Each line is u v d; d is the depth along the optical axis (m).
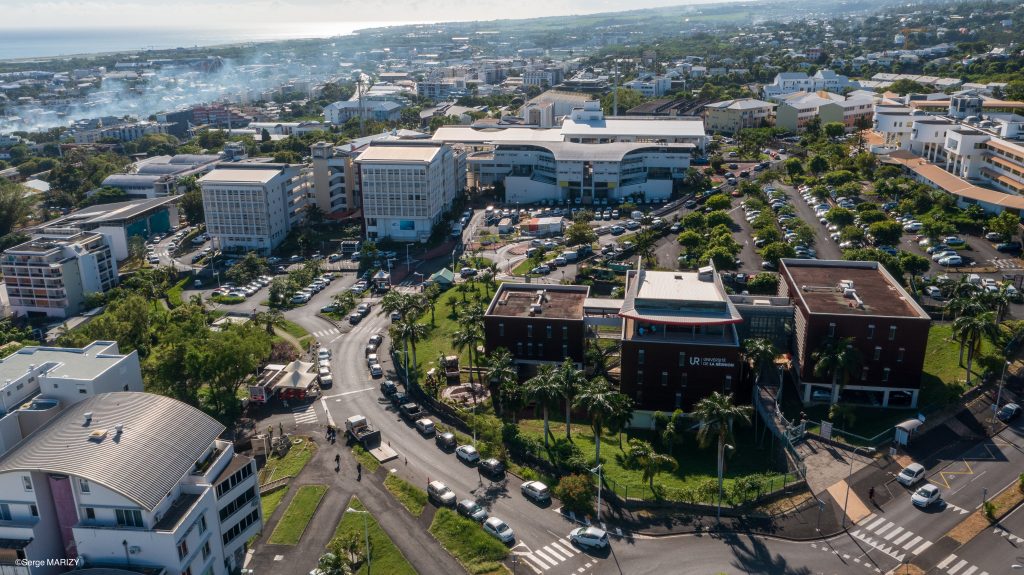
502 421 165.50
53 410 135.25
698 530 128.00
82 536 106.25
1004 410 156.00
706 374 159.88
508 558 122.25
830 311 163.62
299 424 169.88
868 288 178.88
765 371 173.88
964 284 184.75
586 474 141.00
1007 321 193.12
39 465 106.69
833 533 125.62
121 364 146.50
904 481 136.50
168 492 108.06
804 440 152.62
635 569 119.06
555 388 146.62
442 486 139.38
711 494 133.50
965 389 166.12
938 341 187.25
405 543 126.62
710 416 131.62
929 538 123.38
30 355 151.38
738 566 118.94
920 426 153.62
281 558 123.75
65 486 107.75
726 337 163.50
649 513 132.88
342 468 150.25
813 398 166.75
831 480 139.25
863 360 161.38
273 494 142.38
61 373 141.25
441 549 125.12
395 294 196.50
